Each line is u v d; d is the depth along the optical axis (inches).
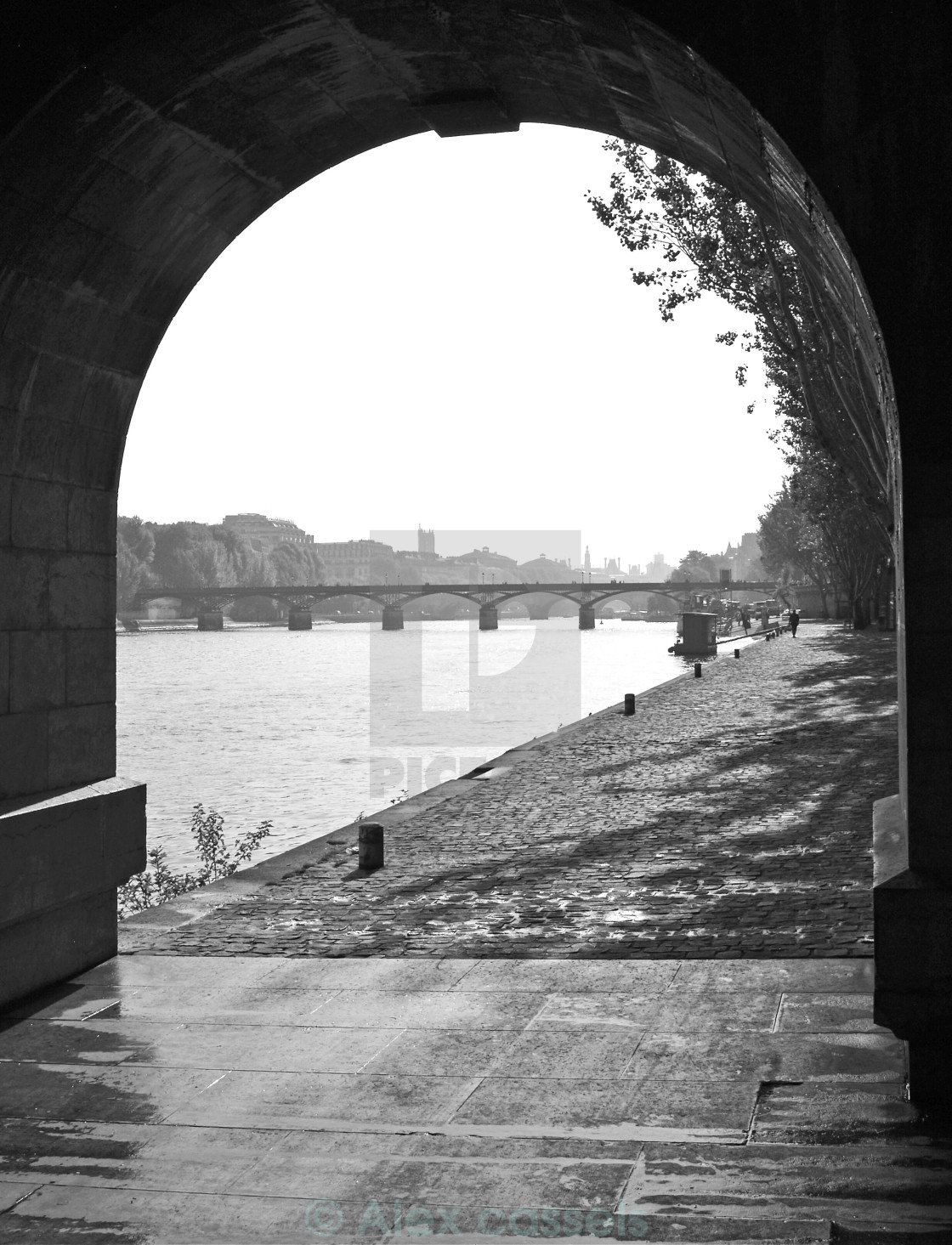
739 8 221.8
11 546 297.7
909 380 218.1
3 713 295.7
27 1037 277.9
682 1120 221.9
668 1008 290.8
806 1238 175.8
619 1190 194.1
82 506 329.7
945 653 220.2
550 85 304.7
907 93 215.9
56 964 320.5
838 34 218.4
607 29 247.8
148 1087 246.1
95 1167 209.0
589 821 607.8
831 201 219.0
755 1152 206.4
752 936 360.8
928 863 222.7
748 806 633.6
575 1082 243.3
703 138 291.0
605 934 370.3
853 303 263.3
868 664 1877.5
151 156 291.3
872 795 647.8
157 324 343.3
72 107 262.1
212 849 753.6
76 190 282.2
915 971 219.8
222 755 1732.3
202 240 338.0
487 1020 286.2
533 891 441.7
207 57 267.3
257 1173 205.2
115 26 252.2
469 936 374.3
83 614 330.6
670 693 1489.9
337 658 4603.8
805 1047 259.0
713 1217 183.5
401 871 492.1
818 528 3868.1
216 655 4938.5
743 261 952.9
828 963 326.0
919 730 221.9
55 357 306.5
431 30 273.0
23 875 295.0
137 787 348.2
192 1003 303.9
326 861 518.6
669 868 477.7
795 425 1454.2
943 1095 225.1
